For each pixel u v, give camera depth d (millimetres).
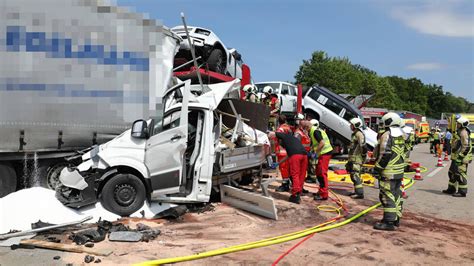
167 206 6770
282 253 5121
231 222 6473
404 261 5016
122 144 6629
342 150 18188
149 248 5078
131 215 6508
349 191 9805
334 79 55938
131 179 6492
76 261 4555
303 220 6820
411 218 7355
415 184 11602
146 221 6328
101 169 6508
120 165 6473
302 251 5227
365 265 4816
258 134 8828
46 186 7297
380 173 6535
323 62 58156
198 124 6953
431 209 8258
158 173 6477
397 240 5879
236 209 7270
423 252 5391
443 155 23641
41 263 4477
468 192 10500
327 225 6520
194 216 6746
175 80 8500
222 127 8320
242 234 5879
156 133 6805
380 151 6461
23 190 6430
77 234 5250
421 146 35094
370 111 27781
